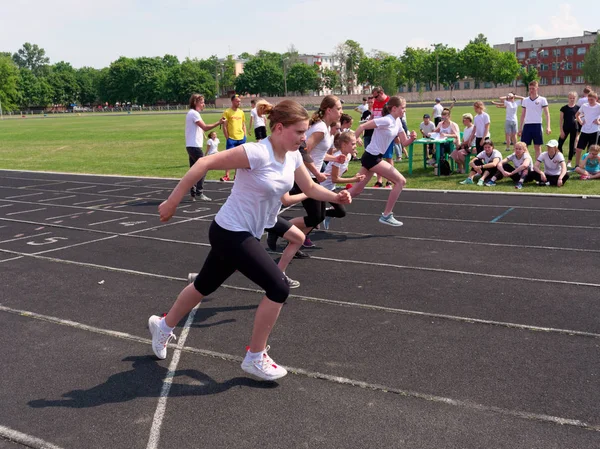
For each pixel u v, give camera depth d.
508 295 5.38
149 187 13.08
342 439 3.15
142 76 122.69
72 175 15.77
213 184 13.15
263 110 5.39
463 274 6.07
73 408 3.55
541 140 13.18
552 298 5.27
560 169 11.12
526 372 3.85
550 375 3.80
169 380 3.89
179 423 3.35
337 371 3.94
